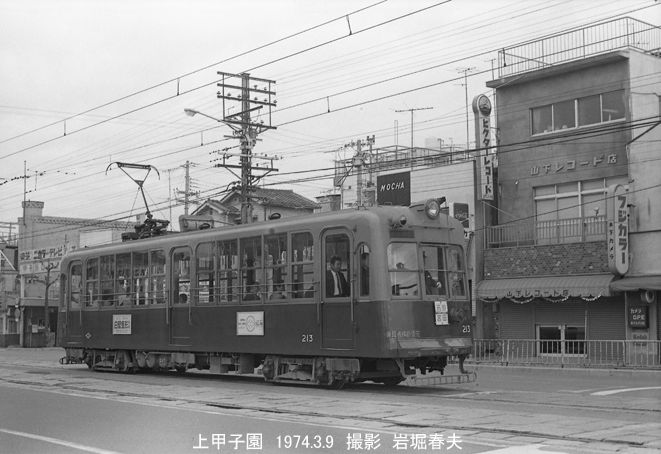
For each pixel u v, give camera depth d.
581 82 26.95
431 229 16.25
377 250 15.30
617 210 24.41
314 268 16.39
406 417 11.30
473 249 29.14
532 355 26.02
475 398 14.13
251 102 36.53
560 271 26.23
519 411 11.99
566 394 14.99
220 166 35.66
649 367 22.28
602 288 24.50
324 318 16.09
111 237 53.41
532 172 28.12
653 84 25.47
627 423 10.48
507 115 28.92
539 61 28.12
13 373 22.64
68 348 23.98
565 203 27.28
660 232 24.09
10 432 10.86
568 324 26.39
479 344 27.06
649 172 24.56
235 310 18.09
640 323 24.08
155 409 12.90
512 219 28.59
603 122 26.38
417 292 15.70
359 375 15.52
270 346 17.14
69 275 24.14
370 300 15.27
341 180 38.84
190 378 20.25
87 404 13.93
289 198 53.78
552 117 27.72
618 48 26.30
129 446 9.53
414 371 15.81
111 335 22.06
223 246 18.64
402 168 33.88
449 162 32.69
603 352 24.83
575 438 9.25
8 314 57.50
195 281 19.31
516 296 26.81
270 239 17.45
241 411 12.40
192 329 19.27
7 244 66.44
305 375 16.59
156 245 20.67
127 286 21.64
